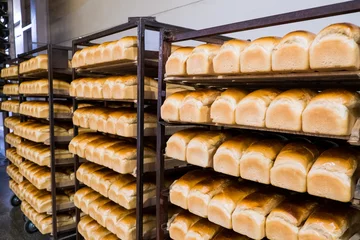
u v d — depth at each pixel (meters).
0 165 6.93
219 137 1.68
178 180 1.84
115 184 2.29
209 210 1.61
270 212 1.42
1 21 5.68
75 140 2.73
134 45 2.02
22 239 3.42
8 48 5.80
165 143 1.95
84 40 2.55
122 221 2.23
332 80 1.31
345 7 1.11
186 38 1.70
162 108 1.82
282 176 1.32
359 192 1.13
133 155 2.16
